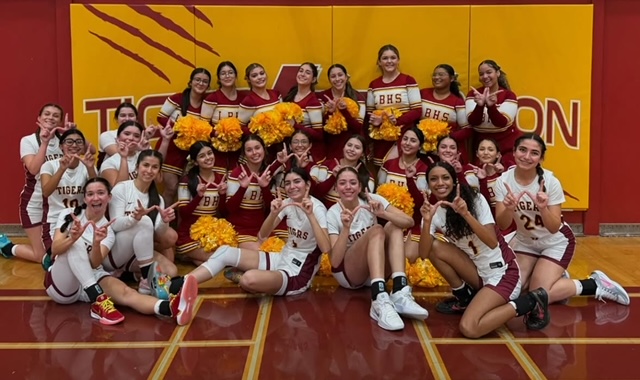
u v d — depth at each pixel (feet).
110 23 16.22
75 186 13.99
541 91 16.62
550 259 11.80
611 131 17.01
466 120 15.75
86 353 9.59
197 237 14.10
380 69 16.49
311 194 14.39
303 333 10.40
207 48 16.39
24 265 14.62
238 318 11.10
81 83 16.29
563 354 9.48
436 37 16.43
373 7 16.33
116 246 12.25
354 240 12.36
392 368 9.04
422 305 11.87
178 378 8.73
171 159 15.48
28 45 16.49
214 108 15.71
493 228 10.80
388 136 15.34
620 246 15.94
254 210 14.65
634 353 9.50
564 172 16.85
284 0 16.38
